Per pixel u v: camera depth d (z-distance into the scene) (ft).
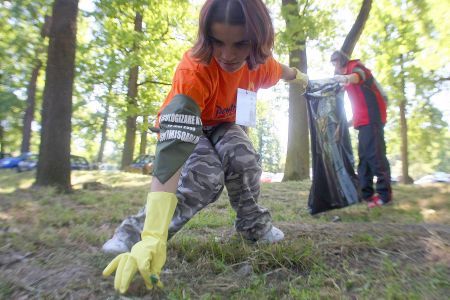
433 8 40.27
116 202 16.65
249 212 8.93
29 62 44.42
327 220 13.38
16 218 12.13
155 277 5.84
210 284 6.91
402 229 9.95
